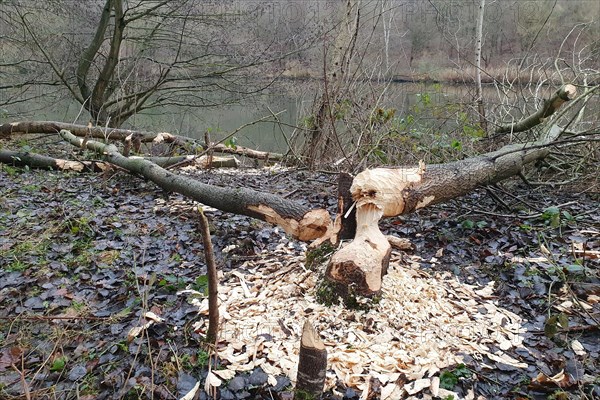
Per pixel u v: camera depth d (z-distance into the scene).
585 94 4.84
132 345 2.40
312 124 6.32
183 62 9.52
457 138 5.76
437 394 2.05
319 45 8.84
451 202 4.43
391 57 7.82
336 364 2.19
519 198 4.34
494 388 2.12
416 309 2.60
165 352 2.34
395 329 2.44
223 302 2.69
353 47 6.05
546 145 4.16
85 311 2.78
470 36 7.86
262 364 2.22
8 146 7.16
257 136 9.57
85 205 4.52
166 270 3.17
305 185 5.27
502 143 5.75
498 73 7.11
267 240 3.62
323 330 2.42
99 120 9.51
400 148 5.54
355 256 2.57
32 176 5.68
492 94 7.30
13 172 5.68
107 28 10.08
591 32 6.97
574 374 2.18
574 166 5.16
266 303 2.67
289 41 9.59
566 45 7.28
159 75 10.05
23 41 9.17
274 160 7.14
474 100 6.38
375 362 2.21
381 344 2.34
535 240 3.53
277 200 3.29
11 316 2.75
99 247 3.56
